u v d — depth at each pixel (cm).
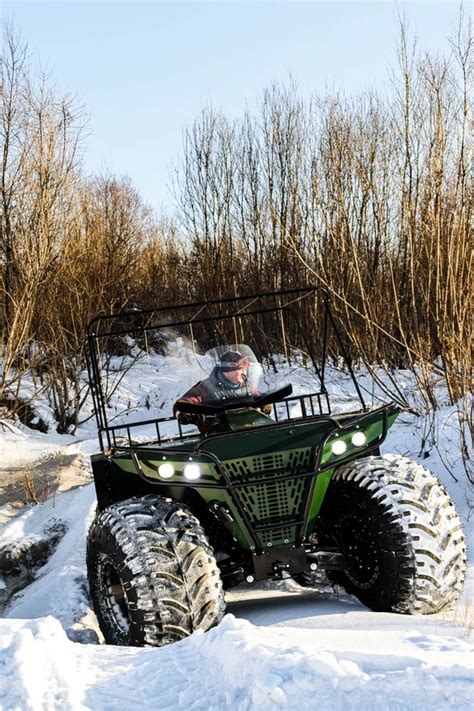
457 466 766
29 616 523
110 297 1700
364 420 472
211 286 1906
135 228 2283
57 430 1421
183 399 516
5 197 1402
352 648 305
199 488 445
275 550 446
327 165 1379
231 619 310
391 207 1343
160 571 398
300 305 1425
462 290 811
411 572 423
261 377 536
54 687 276
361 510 446
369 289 1194
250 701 248
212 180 1931
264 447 451
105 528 424
